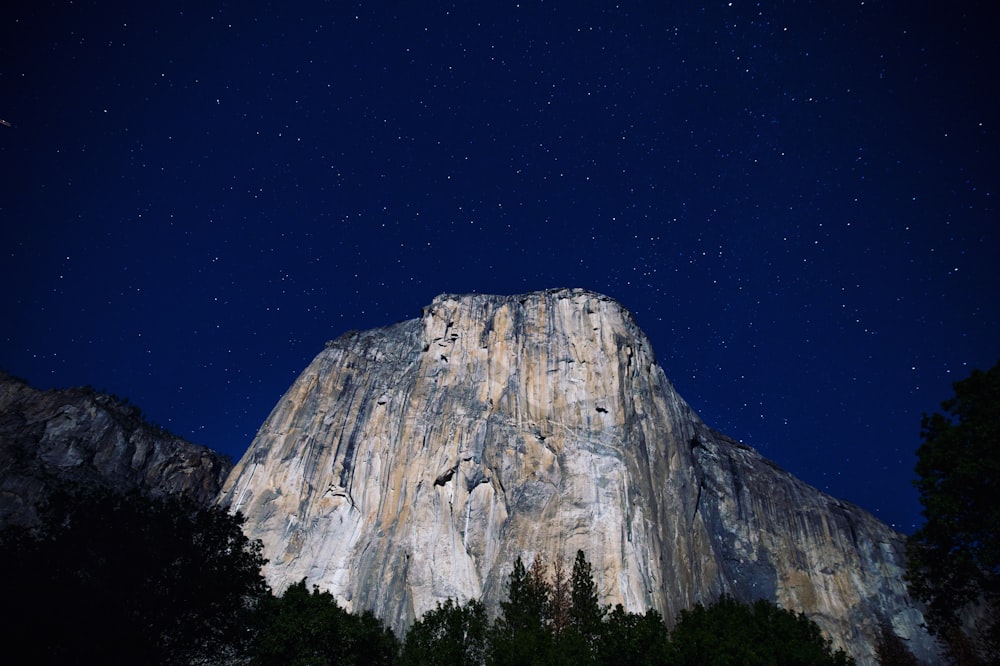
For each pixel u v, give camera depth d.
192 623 28.62
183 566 29.11
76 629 25.08
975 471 26.28
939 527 27.27
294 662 32.38
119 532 28.72
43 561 26.83
